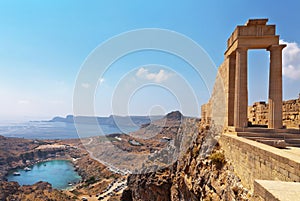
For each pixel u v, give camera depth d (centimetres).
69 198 7556
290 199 554
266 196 625
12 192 7556
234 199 1345
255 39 1942
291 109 2156
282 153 973
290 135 1678
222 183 1616
